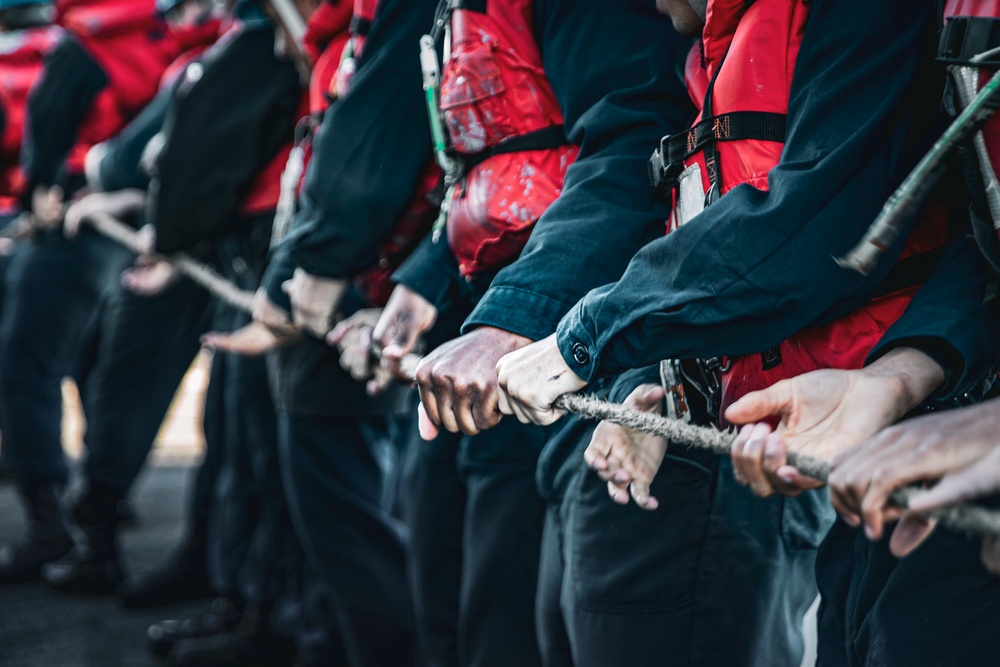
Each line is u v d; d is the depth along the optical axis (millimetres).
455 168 2172
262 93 3420
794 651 1983
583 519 1932
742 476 1255
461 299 2379
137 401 4305
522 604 2371
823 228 1336
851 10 1382
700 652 1874
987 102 1186
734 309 1365
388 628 3049
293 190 3049
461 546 2605
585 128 1833
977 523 1046
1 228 5832
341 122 2471
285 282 2812
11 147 5473
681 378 1719
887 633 1423
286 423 3076
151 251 3600
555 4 1943
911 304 1349
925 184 1221
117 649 3824
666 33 1825
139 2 4801
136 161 4422
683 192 1580
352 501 3039
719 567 1844
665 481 1837
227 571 3783
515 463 2332
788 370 1467
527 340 1665
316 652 3332
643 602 1875
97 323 4734
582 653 1949
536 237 1745
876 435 1141
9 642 3883
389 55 2449
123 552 4812
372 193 2471
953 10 1272
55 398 4715
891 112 1352
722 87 1514
